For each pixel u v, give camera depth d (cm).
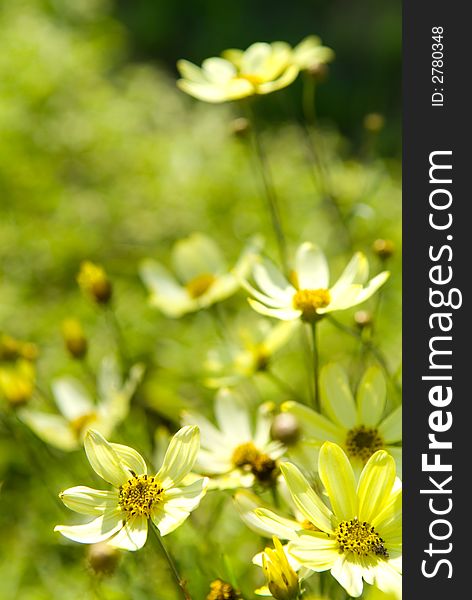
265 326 65
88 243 108
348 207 101
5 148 115
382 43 164
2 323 94
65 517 63
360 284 52
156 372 90
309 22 180
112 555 52
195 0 185
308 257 54
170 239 112
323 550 45
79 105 130
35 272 105
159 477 47
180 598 53
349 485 46
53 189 116
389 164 118
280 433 50
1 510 72
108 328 92
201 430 54
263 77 60
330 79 167
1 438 75
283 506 54
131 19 185
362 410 51
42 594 64
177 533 56
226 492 54
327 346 88
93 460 47
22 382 65
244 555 62
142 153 125
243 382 76
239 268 65
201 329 94
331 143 126
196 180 117
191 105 148
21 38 137
